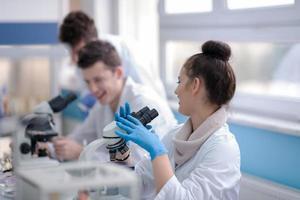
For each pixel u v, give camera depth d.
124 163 1.85
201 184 1.70
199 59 1.79
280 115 2.53
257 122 2.39
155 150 1.70
